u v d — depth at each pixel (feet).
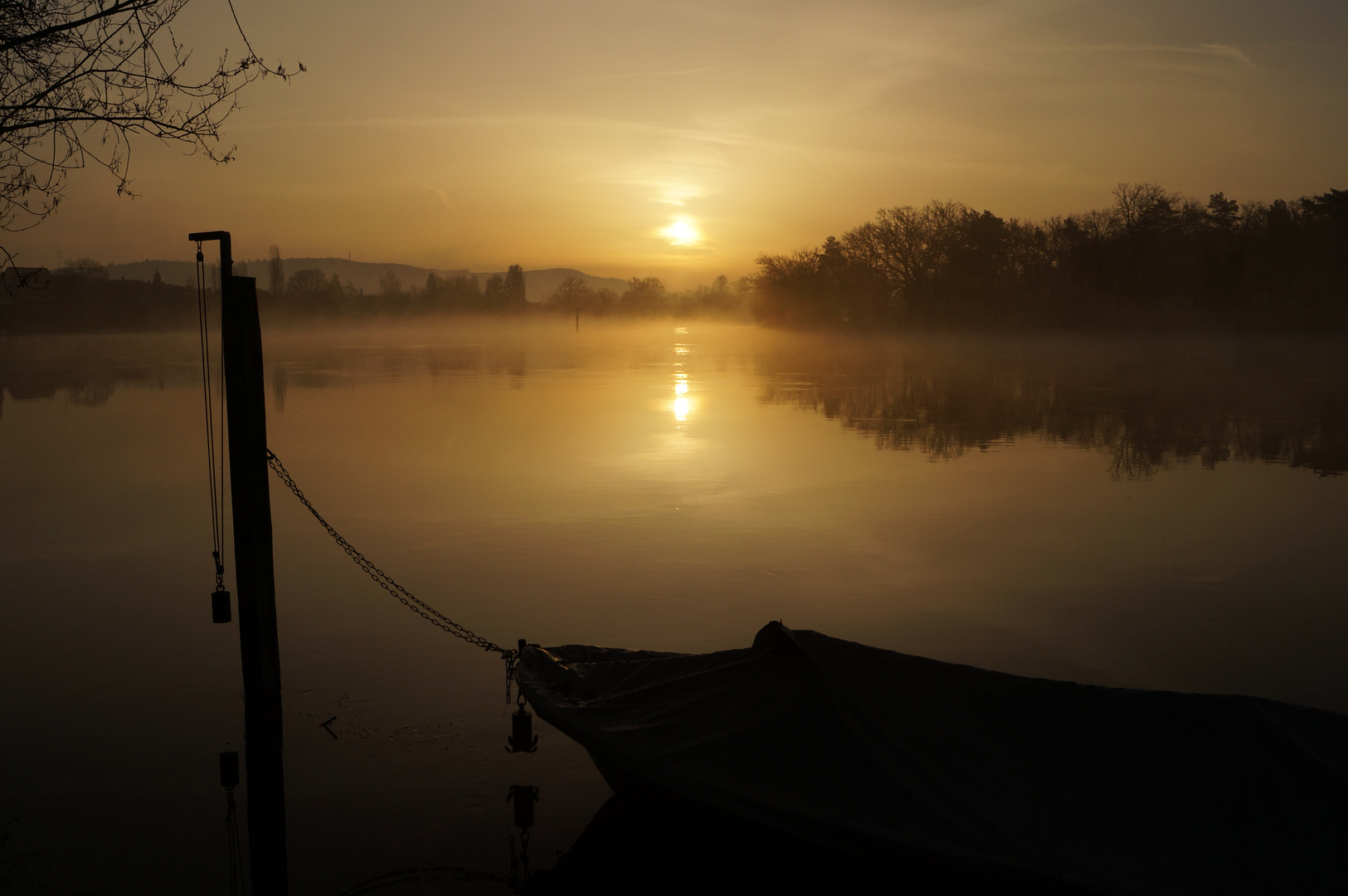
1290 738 13.91
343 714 24.70
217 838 19.01
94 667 27.89
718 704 17.22
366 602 33.68
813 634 17.80
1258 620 31.48
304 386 132.05
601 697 19.03
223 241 24.59
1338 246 223.10
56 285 362.94
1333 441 75.36
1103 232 265.34
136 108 23.24
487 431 80.64
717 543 42.19
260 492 25.17
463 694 25.93
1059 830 13.33
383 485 56.29
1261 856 12.48
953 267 283.18
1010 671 26.91
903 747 15.17
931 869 13.24
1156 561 39.09
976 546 41.55
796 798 14.74
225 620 27.50
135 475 60.64
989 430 82.58
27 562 39.45
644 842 18.21
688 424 86.33
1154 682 26.05
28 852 18.45
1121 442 74.90
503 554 40.27
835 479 58.23
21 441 77.05
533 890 16.97
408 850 18.51
